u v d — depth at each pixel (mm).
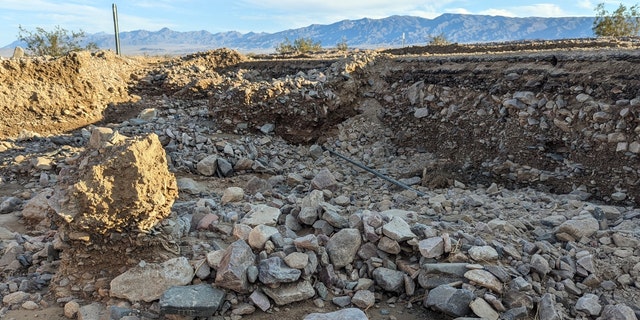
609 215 6754
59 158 8703
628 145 7480
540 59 9500
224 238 5234
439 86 11547
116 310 3852
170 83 15773
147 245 4430
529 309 4105
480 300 4035
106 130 4699
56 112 12648
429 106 11648
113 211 4211
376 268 4605
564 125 8453
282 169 9961
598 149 7910
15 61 12578
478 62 10938
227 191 7148
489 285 4152
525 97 9195
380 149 11664
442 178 9477
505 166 9211
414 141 11695
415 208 7316
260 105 11906
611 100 7871
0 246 5426
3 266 4973
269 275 4117
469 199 7508
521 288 4184
